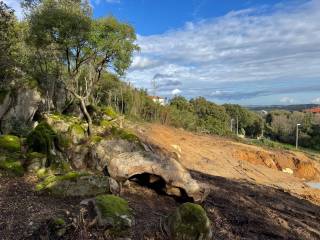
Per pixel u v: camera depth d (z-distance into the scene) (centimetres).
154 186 908
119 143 1109
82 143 1150
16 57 1623
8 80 1570
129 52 1323
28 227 552
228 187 1374
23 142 961
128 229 598
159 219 701
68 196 721
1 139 935
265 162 2781
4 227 550
